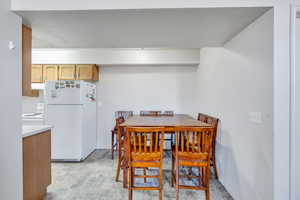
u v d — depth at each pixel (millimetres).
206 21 1701
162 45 2521
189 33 2010
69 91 3381
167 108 4312
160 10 1489
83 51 3941
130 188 1886
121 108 4336
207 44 2428
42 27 1841
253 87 1715
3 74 1454
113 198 2148
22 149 1683
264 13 1536
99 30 1932
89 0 1479
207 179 1899
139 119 2969
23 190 1731
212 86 2938
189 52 3945
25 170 1761
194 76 4270
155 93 4312
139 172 2900
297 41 1429
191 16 1596
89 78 3928
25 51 1763
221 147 2516
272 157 1453
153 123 2422
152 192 2297
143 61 3988
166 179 2637
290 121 1431
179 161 1914
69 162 3385
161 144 1880
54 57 3912
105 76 4316
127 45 2525
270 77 1472
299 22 1431
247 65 1819
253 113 1713
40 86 3912
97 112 4305
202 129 1850
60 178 2695
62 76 3912
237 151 2037
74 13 1536
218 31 1955
